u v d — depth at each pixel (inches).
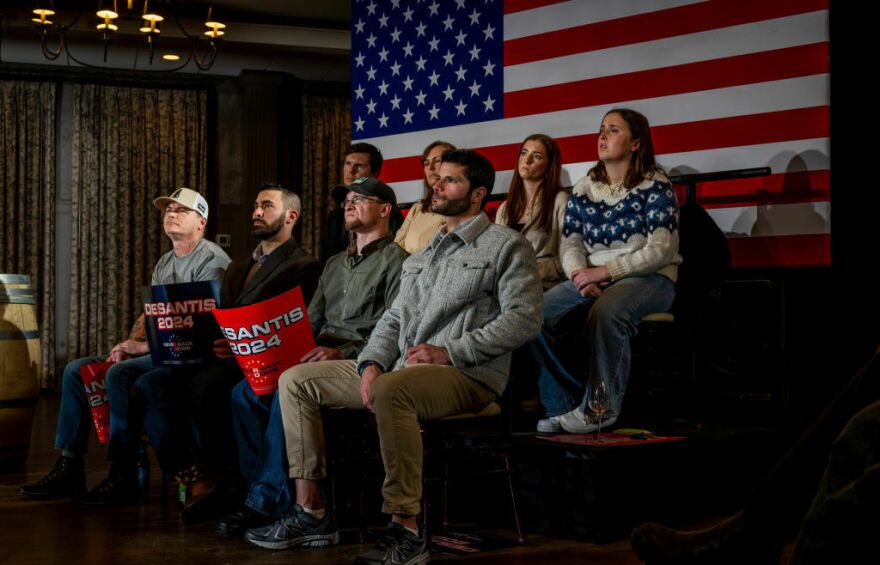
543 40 185.8
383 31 213.3
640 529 80.0
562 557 105.3
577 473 115.1
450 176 111.3
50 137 362.3
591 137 178.4
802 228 151.6
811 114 151.1
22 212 359.3
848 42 147.1
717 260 139.3
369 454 116.5
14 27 314.2
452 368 103.7
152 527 124.7
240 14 325.1
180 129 374.9
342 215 185.3
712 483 129.9
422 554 98.9
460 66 199.2
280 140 381.4
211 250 156.5
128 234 369.7
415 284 114.0
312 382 110.5
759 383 147.1
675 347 151.1
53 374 365.1
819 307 146.2
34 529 123.6
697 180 149.8
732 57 159.9
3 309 174.2
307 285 138.1
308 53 347.9
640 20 171.5
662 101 168.2
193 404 129.5
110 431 144.6
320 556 106.4
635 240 134.3
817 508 47.2
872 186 145.2
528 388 138.9
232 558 105.7
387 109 212.5
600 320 125.3
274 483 117.3
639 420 147.8
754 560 68.7
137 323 156.4
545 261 146.3
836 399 64.8
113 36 322.7
